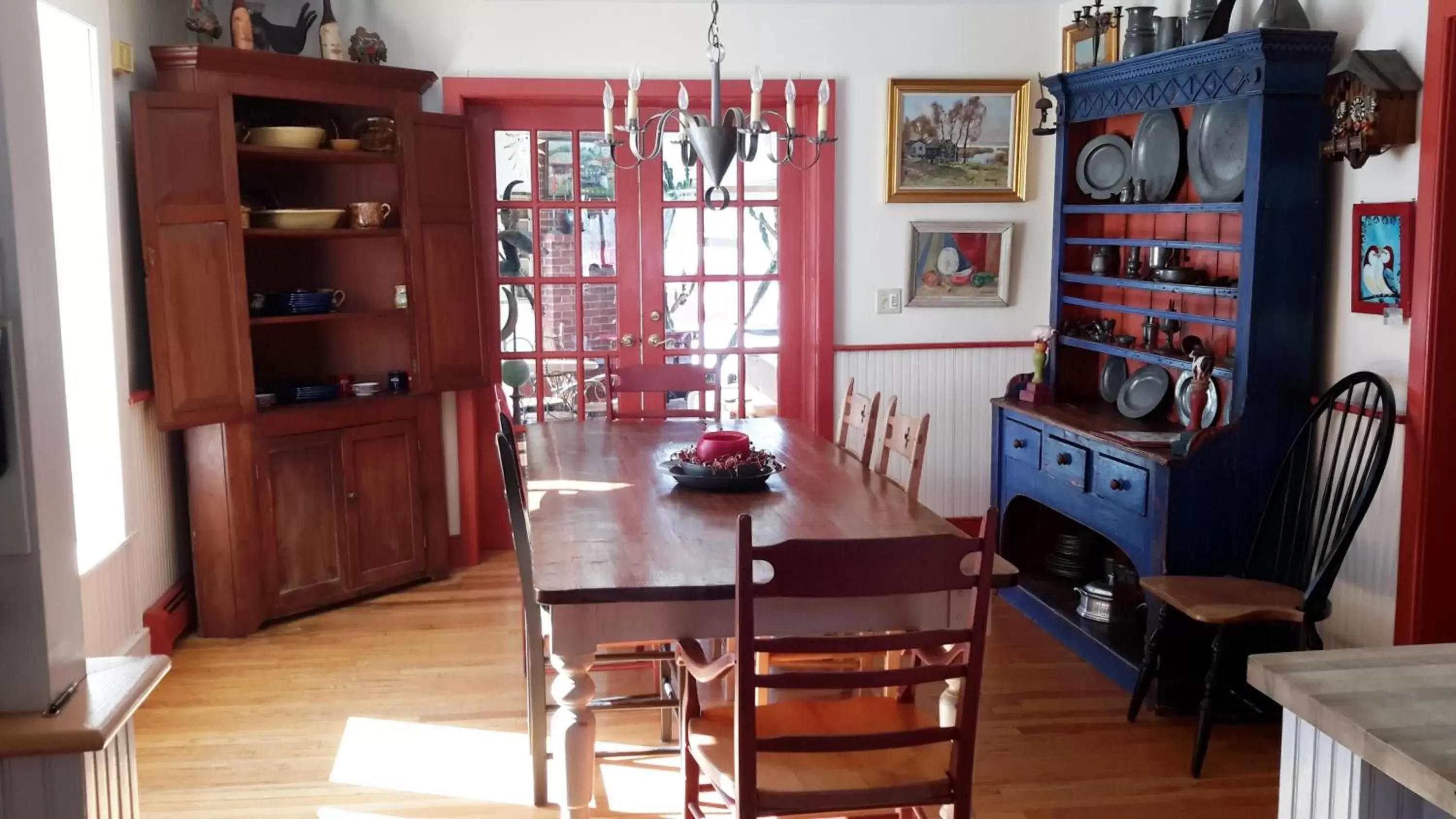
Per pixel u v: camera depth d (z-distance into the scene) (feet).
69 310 12.17
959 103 17.07
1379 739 4.61
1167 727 11.48
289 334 16.06
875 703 8.34
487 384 16.40
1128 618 13.37
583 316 17.46
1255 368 11.58
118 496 12.51
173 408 13.10
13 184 5.24
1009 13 17.06
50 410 5.61
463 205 15.99
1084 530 15.78
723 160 10.55
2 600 5.45
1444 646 5.64
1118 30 14.75
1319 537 11.26
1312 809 5.23
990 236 17.47
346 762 10.71
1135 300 14.93
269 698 12.18
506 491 9.39
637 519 9.25
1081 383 15.80
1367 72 10.61
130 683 5.93
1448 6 10.23
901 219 17.31
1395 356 11.00
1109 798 10.00
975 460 17.98
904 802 7.03
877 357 17.56
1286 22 11.68
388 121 15.24
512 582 16.22
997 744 11.07
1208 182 12.88
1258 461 11.69
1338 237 11.71
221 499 13.82
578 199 17.15
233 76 13.65
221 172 13.51
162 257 13.00
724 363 17.75
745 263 17.53
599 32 16.46
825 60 16.88
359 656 13.41
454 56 16.25
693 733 7.80
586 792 8.08
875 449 17.46
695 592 7.52
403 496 15.75
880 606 8.00
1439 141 10.36
